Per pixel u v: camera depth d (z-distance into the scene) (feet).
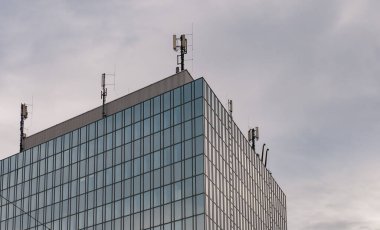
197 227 307.99
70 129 387.34
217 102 342.85
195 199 312.71
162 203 325.21
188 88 332.60
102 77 378.53
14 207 403.34
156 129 340.18
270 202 431.02
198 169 315.78
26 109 429.38
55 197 382.01
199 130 321.32
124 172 348.18
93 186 362.12
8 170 415.44
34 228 387.96
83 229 359.25
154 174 333.42
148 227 327.47
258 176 407.44
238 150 370.12
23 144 414.41
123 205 342.64
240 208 362.12
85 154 372.99
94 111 377.09
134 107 355.36
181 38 359.46
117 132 359.66
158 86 348.18
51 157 393.09
